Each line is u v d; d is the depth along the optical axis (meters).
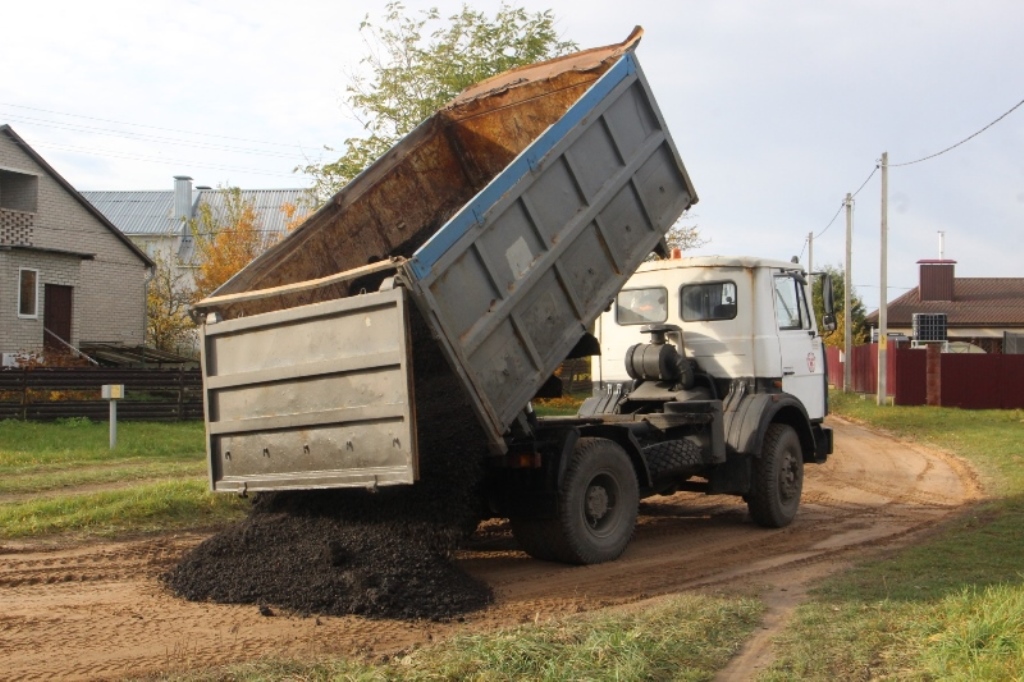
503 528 9.92
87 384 21.91
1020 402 29.17
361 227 8.59
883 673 4.88
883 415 26.25
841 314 52.75
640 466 8.64
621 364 10.90
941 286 57.50
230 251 34.97
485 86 9.68
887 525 10.32
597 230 7.89
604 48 8.91
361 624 6.03
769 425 10.27
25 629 5.90
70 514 9.63
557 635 5.37
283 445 6.90
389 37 24.84
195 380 22.78
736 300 10.41
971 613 5.65
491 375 6.80
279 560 6.83
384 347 6.21
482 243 6.71
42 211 29.42
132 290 32.62
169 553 8.37
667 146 8.74
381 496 7.12
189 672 4.95
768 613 6.31
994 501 11.55
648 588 7.22
